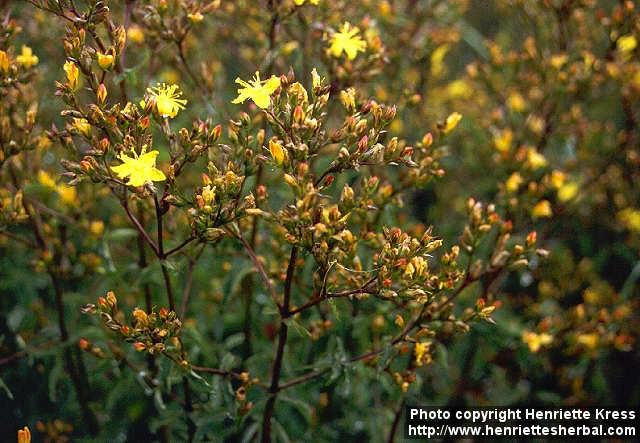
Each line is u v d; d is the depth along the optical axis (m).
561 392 0.60
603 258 0.64
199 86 0.47
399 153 0.39
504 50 0.75
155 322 0.39
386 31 0.58
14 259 0.53
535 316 0.62
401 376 0.42
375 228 0.47
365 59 0.46
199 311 0.54
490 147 0.58
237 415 0.41
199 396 0.46
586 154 0.62
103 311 0.39
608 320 0.55
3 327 0.52
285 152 0.37
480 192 0.64
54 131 0.39
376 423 0.52
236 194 0.37
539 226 0.65
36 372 0.53
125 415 0.51
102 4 0.39
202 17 0.44
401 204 0.46
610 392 0.63
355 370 0.46
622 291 0.61
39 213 0.49
